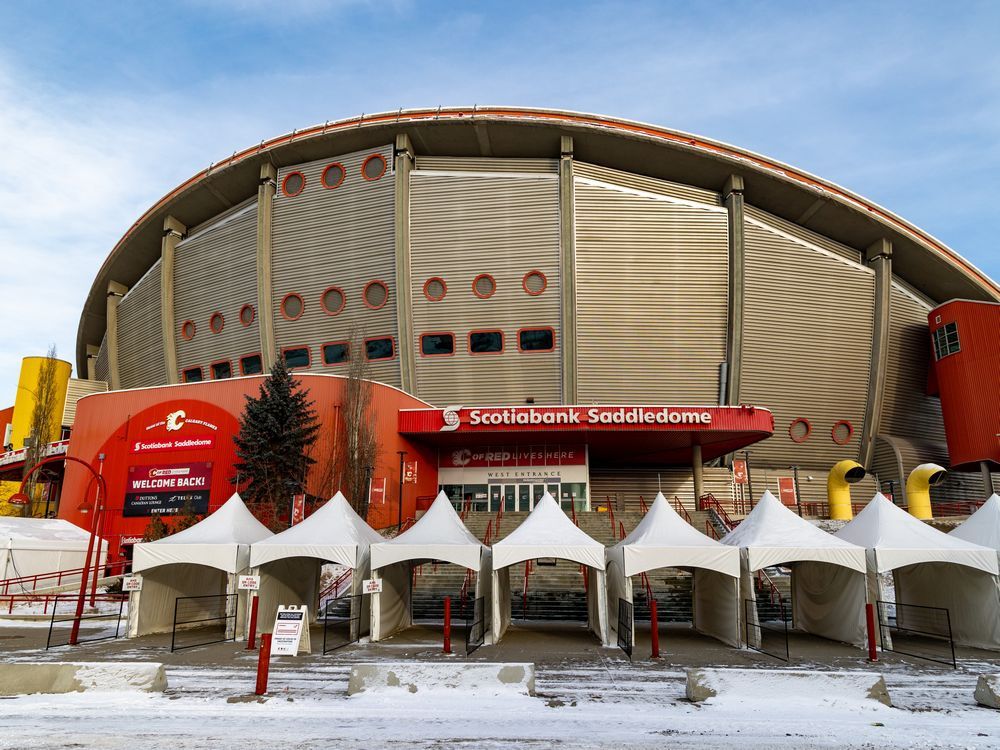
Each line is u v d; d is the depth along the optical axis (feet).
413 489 107.76
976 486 140.56
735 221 121.80
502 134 122.93
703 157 122.01
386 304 122.93
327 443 92.58
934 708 29.25
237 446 92.48
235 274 135.03
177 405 99.60
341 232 125.90
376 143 126.00
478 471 117.70
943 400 127.44
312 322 126.93
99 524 65.51
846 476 110.63
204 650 45.19
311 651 44.88
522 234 120.88
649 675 36.65
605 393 120.98
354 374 97.66
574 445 116.98
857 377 131.64
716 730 25.03
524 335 120.88
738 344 121.08
